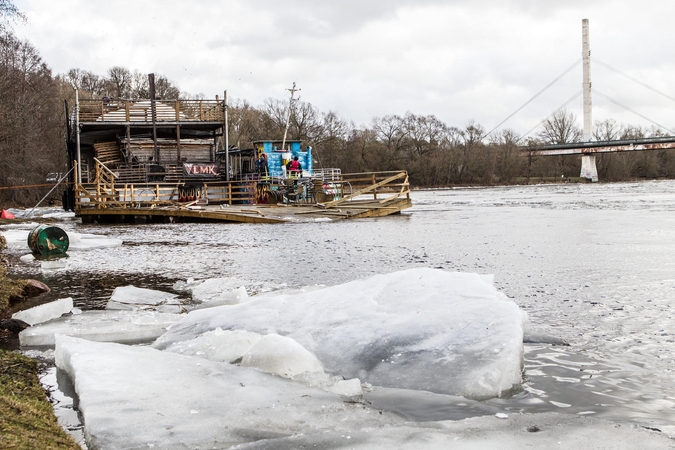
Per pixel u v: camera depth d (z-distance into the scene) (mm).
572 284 9516
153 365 5152
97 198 30391
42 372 5430
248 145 92938
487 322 5746
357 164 102250
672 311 7488
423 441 3664
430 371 5020
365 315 6367
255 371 5066
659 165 116438
